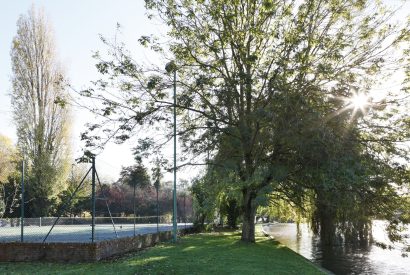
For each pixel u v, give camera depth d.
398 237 23.14
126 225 34.34
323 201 25.17
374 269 20.98
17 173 48.78
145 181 28.75
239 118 24.03
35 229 32.06
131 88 25.94
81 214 50.28
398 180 22.53
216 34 24.08
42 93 46.97
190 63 26.34
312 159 22.05
